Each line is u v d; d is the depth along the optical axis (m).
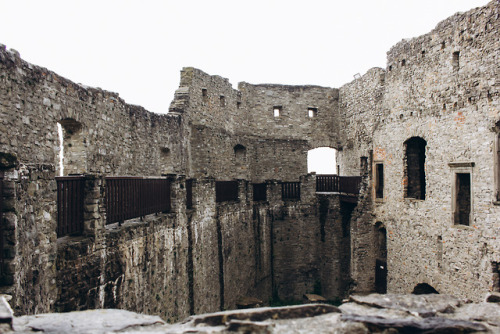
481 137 12.49
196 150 20.23
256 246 20.09
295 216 22.06
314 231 22.19
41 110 9.60
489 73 12.24
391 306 5.24
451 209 13.76
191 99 19.86
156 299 10.39
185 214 12.78
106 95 12.90
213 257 15.35
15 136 8.56
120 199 8.83
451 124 13.88
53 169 6.50
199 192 14.23
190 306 13.02
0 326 3.85
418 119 15.73
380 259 18.78
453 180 13.70
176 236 11.96
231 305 16.95
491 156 12.07
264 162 25.08
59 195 6.84
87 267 7.25
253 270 19.70
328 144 25.77
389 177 17.72
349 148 24.03
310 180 22.19
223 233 16.47
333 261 21.70
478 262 12.48
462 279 13.16
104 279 7.80
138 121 15.08
